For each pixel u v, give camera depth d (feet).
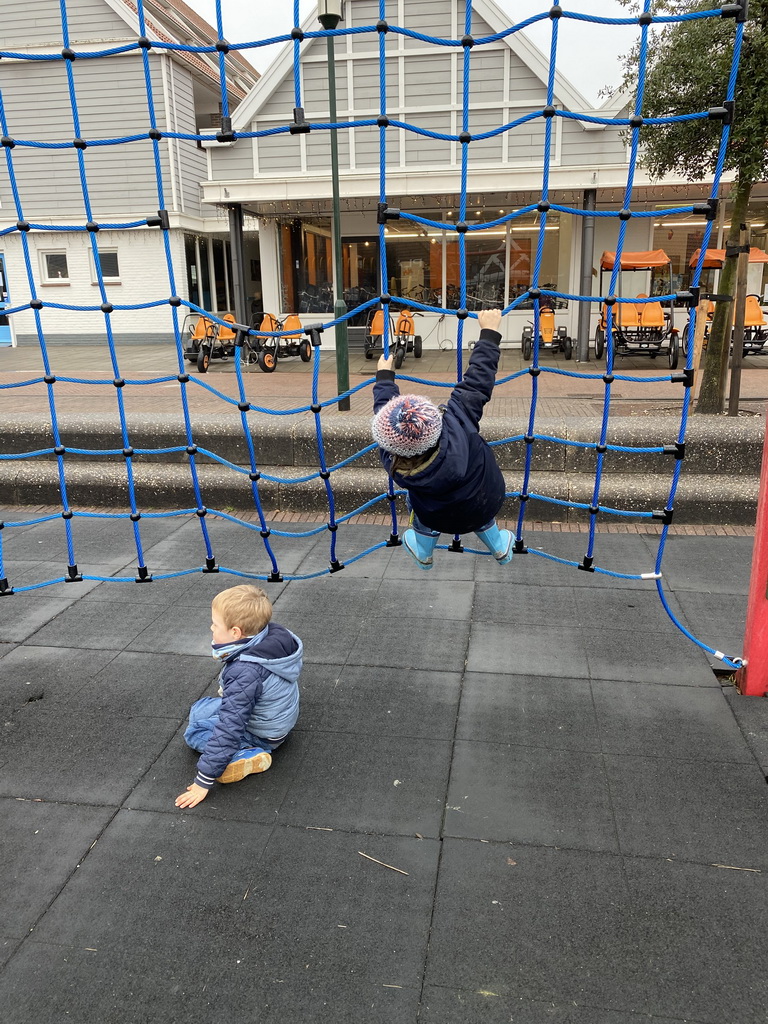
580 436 19.38
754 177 21.18
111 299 58.23
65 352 53.52
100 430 21.49
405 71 42.55
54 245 57.67
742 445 18.79
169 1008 6.41
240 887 7.64
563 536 17.43
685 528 17.78
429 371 38.81
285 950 6.93
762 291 48.16
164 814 8.68
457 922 7.20
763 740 9.84
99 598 14.42
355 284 50.21
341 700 10.91
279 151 44.47
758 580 10.38
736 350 21.33
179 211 56.75
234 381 36.50
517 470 19.94
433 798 8.87
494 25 41.32
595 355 45.24
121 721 10.49
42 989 6.60
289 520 18.94
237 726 8.86
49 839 8.31
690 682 11.21
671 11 21.45
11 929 7.20
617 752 9.65
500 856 8.00
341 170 44.27
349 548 16.85
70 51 9.46
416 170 42.24
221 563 16.14
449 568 15.57
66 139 55.83
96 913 7.36
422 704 10.78
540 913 7.29
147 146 55.26
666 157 22.33
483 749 9.76
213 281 63.26
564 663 11.81
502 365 41.24
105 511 20.08
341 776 9.29
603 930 7.09
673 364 39.22
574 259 46.88
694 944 6.95
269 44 9.17
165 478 19.93
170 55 54.39
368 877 7.74
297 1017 6.31
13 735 10.19
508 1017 6.28
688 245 46.37
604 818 8.52
